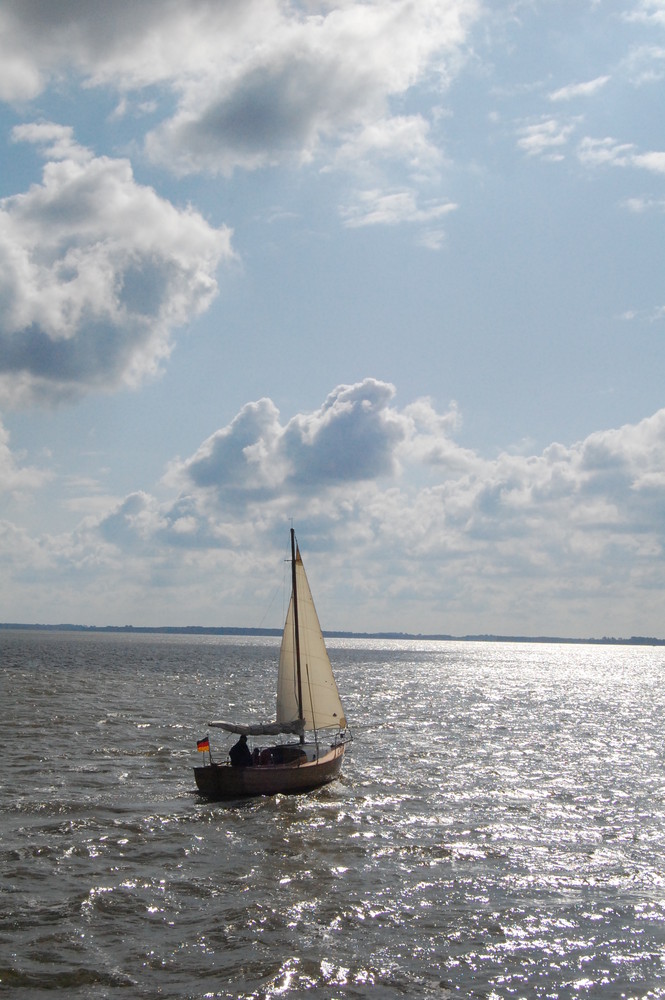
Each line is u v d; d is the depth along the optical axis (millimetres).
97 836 29547
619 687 134875
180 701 81812
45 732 54250
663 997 18906
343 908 23438
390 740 57625
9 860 26453
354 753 50906
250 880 25500
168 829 31000
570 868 27578
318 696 44094
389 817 33844
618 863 28219
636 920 23203
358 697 95188
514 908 23875
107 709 70500
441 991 18891
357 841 30141
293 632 44438
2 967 19266
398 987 19016
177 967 19609
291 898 24078
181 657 196000
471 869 27250
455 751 52719
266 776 37594
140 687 97875
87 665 142125
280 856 28094
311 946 20922
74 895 23625
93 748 48625
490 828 32406
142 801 35438
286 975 19297
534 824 33219
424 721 70875
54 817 31969
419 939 21578
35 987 18469
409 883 25703
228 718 67688
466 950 21016
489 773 44594
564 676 169250
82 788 37375
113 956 20047
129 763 44250
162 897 23859
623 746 57312
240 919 22391
